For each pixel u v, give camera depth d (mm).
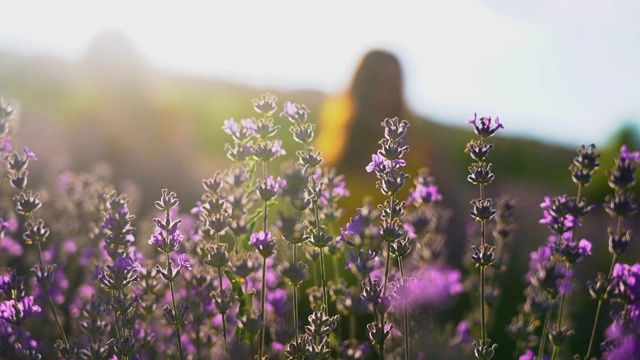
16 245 3705
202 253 2557
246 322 2188
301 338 2301
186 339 2967
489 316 3658
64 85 12070
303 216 2945
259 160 2611
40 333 3291
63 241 4328
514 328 2865
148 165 8672
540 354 2494
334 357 2785
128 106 9445
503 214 3527
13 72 14055
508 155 17578
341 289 2803
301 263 2285
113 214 2537
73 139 8688
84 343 3031
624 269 2301
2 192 3717
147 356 2959
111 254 2494
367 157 5840
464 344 2891
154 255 3787
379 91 6066
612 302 2350
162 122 9344
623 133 13516
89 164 8516
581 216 2533
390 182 2354
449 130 16469
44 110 10547
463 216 5305
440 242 3436
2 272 3424
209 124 13812
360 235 2699
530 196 10648
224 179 2574
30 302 2469
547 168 17500
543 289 2477
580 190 2533
